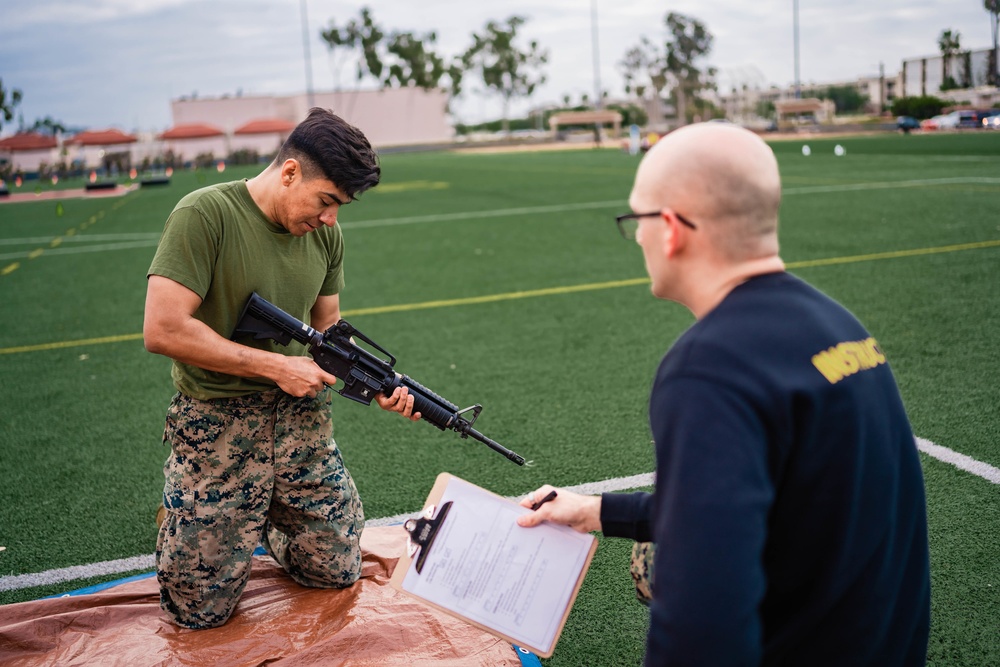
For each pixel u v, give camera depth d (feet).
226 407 8.23
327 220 8.10
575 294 24.98
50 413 16.47
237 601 8.82
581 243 34.91
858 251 28.60
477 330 21.42
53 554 10.94
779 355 4.13
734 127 4.51
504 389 16.70
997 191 43.83
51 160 180.75
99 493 12.76
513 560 5.82
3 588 10.09
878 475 4.34
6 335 23.13
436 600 5.83
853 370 4.31
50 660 8.18
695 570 3.83
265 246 8.21
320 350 8.20
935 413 14.07
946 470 11.94
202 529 8.34
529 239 36.91
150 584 9.64
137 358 20.29
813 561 4.35
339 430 14.93
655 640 4.02
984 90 131.13
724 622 3.78
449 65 290.35
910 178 52.95
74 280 31.55
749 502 3.85
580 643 8.60
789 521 4.30
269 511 9.13
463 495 6.00
